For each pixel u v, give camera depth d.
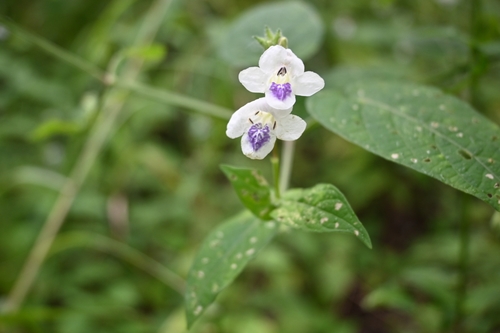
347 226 0.20
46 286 0.37
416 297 0.30
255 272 0.41
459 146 0.21
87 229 0.41
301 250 0.39
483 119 0.21
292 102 0.20
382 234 0.43
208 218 0.41
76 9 0.50
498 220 0.23
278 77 0.20
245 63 0.26
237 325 0.34
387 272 0.39
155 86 0.44
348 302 0.40
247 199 0.21
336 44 0.44
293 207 0.21
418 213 0.43
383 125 0.21
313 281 0.38
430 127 0.21
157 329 0.34
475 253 0.31
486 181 0.20
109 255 0.40
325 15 0.44
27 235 0.40
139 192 0.45
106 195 0.43
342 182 0.43
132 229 0.41
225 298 0.36
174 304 0.37
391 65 0.40
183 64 0.43
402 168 0.41
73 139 0.40
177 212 0.41
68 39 0.51
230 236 0.22
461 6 0.42
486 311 0.26
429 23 0.45
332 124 0.22
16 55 0.50
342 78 0.27
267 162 0.43
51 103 0.46
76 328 0.34
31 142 0.47
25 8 0.52
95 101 0.29
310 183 0.43
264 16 0.27
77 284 0.38
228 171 0.21
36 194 0.42
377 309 0.40
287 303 0.37
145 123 0.46
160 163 0.44
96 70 0.27
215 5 0.47
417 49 0.28
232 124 0.20
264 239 0.22
